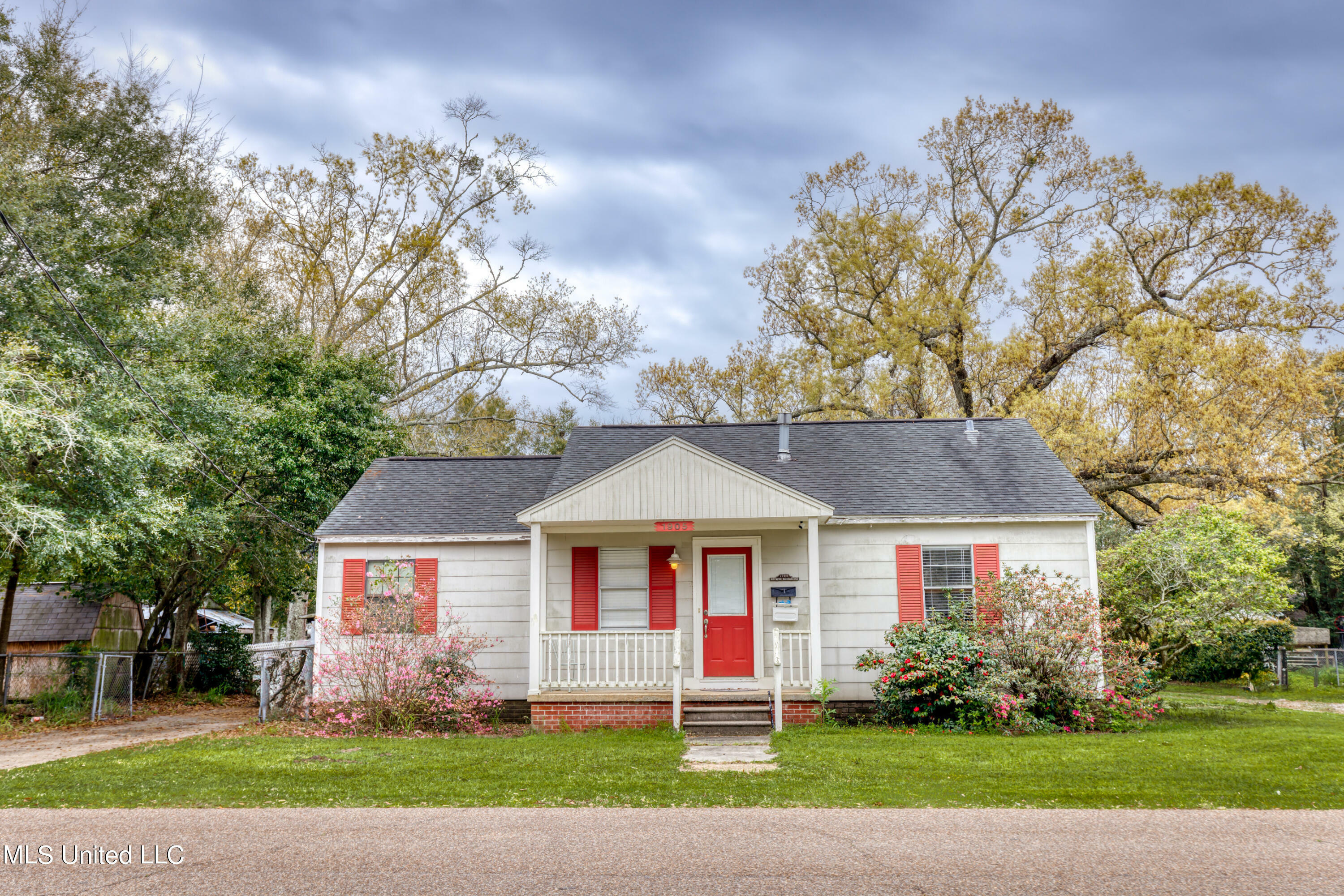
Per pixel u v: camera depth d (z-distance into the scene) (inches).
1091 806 323.3
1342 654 916.6
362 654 559.5
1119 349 1070.4
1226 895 227.9
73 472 585.0
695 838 280.8
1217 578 617.6
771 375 1387.8
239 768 401.4
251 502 785.6
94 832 289.9
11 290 607.8
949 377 1263.5
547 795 343.6
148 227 788.6
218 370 773.3
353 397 853.2
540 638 566.3
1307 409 936.9
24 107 784.9
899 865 252.7
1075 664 525.7
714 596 610.5
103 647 949.8
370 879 240.8
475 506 655.8
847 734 499.8
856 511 599.2
